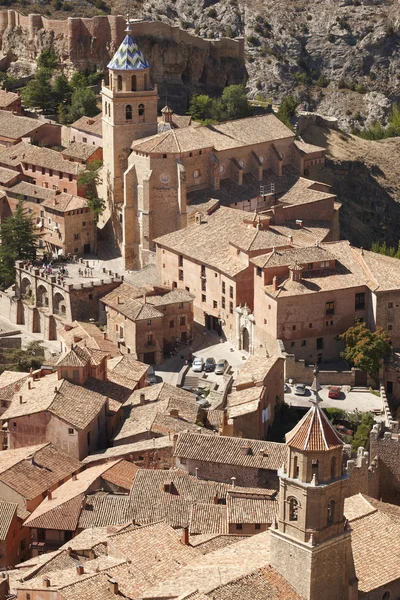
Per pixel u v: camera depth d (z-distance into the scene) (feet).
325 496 490.49
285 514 497.87
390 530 554.87
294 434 492.54
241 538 586.45
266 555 516.73
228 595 487.61
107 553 583.17
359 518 558.97
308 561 491.72
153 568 553.23
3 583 579.07
